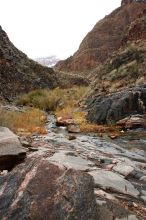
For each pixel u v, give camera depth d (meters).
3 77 32.81
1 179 4.61
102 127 15.29
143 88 17.28
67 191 4.09
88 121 17.02
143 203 5.64
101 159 8.55
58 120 16.44
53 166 4.37
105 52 85.25
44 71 39.91
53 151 8.80
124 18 93.56
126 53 25.19
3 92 30.77
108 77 23.56
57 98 26.05
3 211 4.02
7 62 34.44
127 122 15.46
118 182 6.46
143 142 12.15
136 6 94.25
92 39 91.06
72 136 11.95
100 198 5.11
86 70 82.12
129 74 22.41
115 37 89.12
